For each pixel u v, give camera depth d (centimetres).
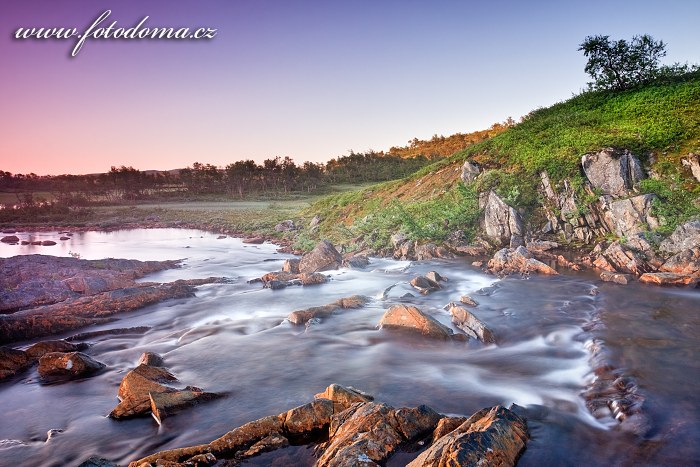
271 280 2005
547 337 1216
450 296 1664
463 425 687
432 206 2892
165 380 961
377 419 699
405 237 2600
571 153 2439
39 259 2336
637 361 996
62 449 763
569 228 2214
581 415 801
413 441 690
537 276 1836
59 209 7681
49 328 1423
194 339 1309
